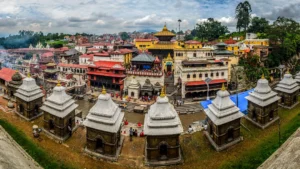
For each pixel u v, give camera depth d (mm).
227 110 35188
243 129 40219
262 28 134500
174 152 32562
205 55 94188
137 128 47844
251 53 98312
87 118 33969
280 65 91938
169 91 77250
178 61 92562
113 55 95438
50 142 37094
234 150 34625
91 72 84688
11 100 53469
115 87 81312
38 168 30672
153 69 82500
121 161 32969
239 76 82750
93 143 34000
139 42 137500
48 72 88688
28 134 38875
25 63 109375
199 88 71375
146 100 70812
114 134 32812
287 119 43344
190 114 60469
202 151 34906
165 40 108062
